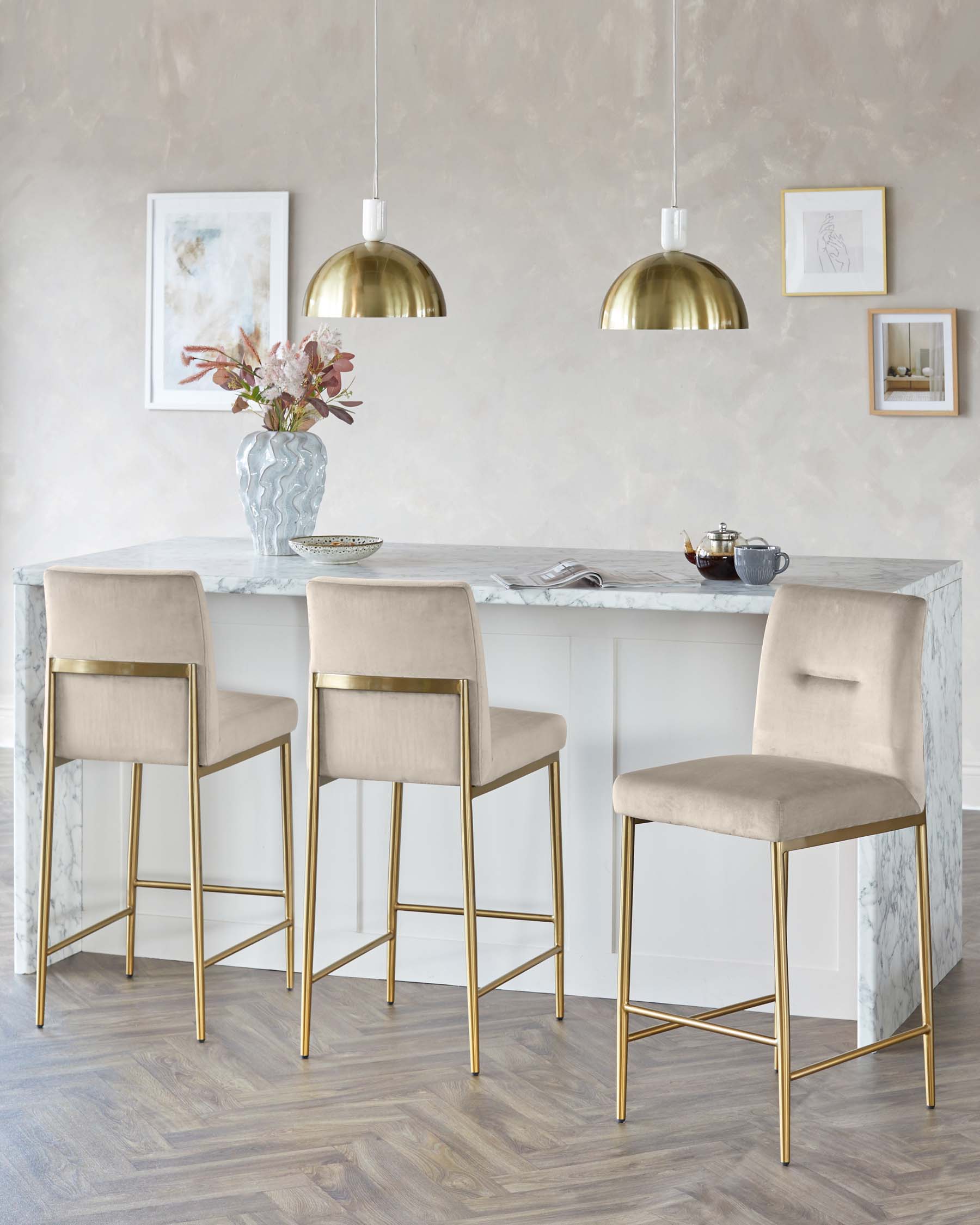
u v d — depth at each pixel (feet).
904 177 18.39
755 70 18.74
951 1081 10.81
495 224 19.74
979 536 18.54
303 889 13.15
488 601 11.87
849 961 11.93
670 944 12.35
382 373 20.31
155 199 20.65
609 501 19.79
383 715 10.87
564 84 19.36
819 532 19.11
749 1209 8.97
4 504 21.61
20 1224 8.83
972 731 18.69
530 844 12.59
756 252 18.93
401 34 19.79
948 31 18.11
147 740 11.54
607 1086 10.75
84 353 21.24
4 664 21.77
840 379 18.84
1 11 21.03
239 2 20.24
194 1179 9.37
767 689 10.87
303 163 20.24
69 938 12.86
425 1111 10.33
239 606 13.12
